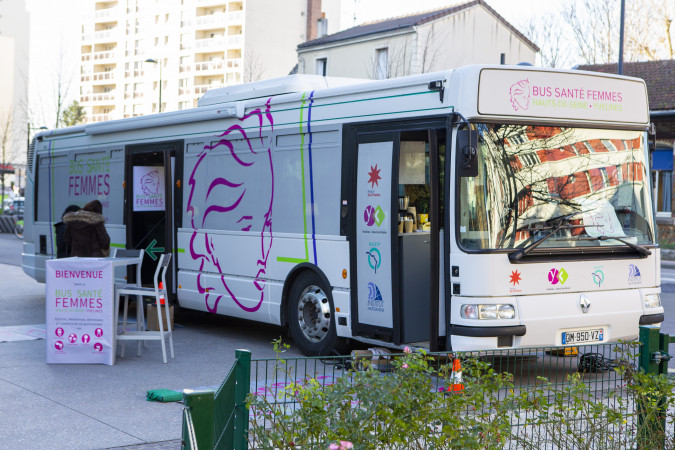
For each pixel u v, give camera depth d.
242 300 9.44
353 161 7.90
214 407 3.05
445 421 3.51
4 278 17.09
